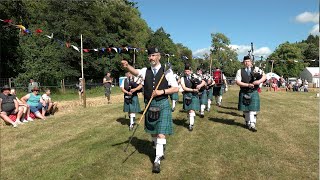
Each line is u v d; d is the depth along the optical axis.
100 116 8.12
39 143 5.30
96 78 31.67
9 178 3.79
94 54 28.67
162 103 4.06
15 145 5.20
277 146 4.95
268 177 3.71
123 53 33.16
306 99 13.45
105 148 4.86
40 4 24.77
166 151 4.71
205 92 7.84
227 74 48.94
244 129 6.22
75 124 6.99
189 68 6.38
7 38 20.47
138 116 8.14
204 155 4.51
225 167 4.04
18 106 7.19
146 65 37.44
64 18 24.61
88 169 3.97
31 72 19.25
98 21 27.22
